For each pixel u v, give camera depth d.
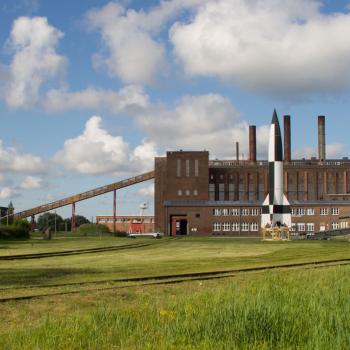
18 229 109.50
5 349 12.90
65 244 85.81
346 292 18.50
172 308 17.33
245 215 168.38
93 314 16.52
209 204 169.38
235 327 13.60
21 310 21.17
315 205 165.25
